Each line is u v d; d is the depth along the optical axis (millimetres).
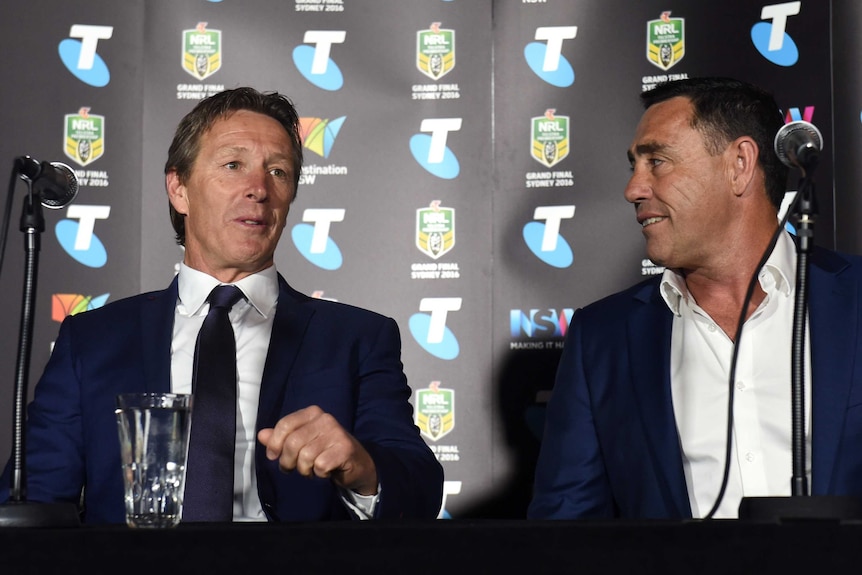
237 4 4949
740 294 3611
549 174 4855
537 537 1661
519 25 4906
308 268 4875
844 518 2035
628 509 3586
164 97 4906
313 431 2533
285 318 3711
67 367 3676
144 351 3629
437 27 4926
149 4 4930
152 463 2109
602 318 3859
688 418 3559
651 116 3631
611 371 3746
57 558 1651
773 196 3611
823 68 4699
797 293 2320
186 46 4926
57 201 2502
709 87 3600
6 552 1648
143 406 2121
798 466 2232
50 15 4902
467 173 4891
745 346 3553
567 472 3736
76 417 3611
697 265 3607
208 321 3527
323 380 3600
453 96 4914
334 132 4910
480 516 4770
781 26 4742
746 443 3488
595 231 4812
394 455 3070
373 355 3730
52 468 3535
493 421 4801
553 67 4883
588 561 1655
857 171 4652
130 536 1655
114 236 4848
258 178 3707
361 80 4926
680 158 3541
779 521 1794
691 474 3539
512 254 4848
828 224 4652
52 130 4871
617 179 4820
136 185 4871
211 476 3227
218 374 3398
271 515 3328
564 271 4816
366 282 4867
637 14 4852
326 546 1658
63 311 4801
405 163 4898
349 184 4895
